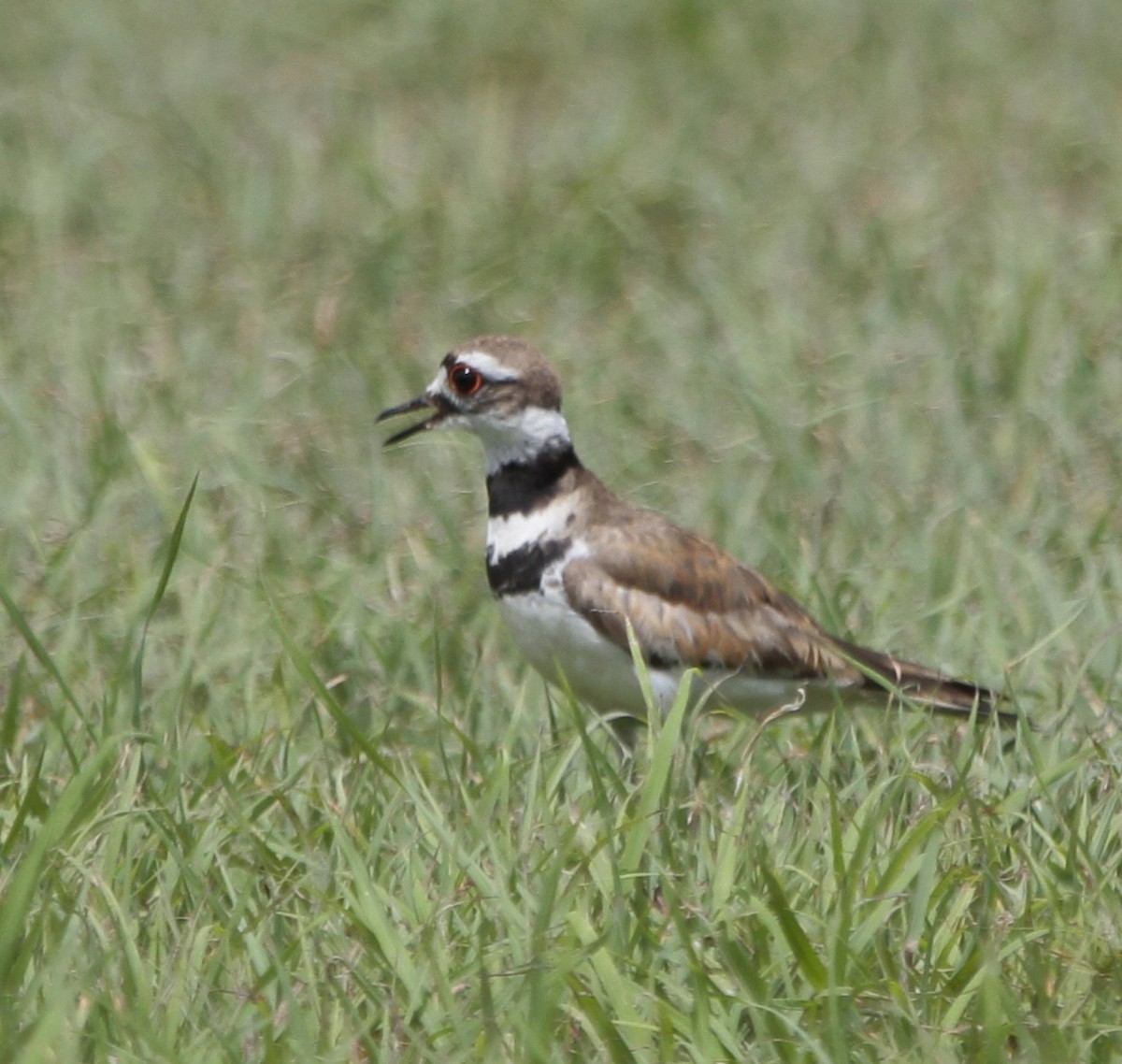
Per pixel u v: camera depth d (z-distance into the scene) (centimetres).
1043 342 2516
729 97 3716
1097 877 1352
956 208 3092
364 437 2341
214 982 1266
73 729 1622
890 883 1317
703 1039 1192
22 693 1705
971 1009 1241
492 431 1683
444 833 1360
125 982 1232
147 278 2811
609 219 3020
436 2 4194
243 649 1827
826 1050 1188
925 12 4178
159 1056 1158
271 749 1603
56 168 3216
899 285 2736
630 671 1648
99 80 3734
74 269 2886
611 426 2367
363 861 1363
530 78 3862
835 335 2656
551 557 1656
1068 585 1983
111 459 2159
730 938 1263
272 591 1881
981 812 1427
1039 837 1441
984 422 2370
